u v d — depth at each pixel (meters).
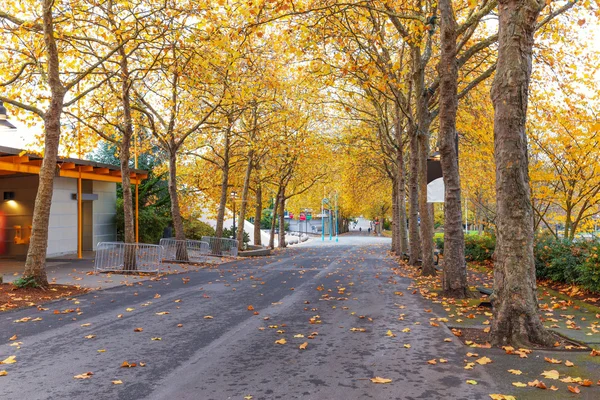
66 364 5.70
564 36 14.29
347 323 8.01
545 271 12.68
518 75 6.41
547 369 5.21
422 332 7.23
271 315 8.81
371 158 31.03
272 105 26.91
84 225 26.22
